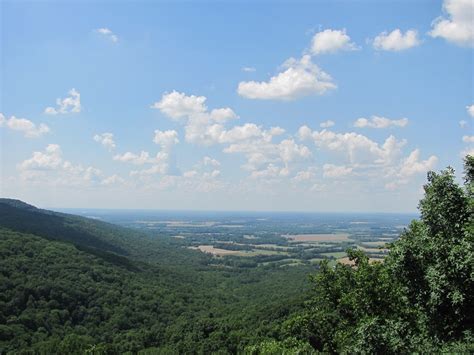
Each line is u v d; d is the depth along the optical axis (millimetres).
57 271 105188
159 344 92375
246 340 77750
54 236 152375
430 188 20188
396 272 19672
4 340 71125
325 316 29250
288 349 37469
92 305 98250
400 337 18703
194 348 84688
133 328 98312
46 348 70875
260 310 98062
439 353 16672
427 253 18359
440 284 17094
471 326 17328
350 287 27547
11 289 86188
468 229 17359
